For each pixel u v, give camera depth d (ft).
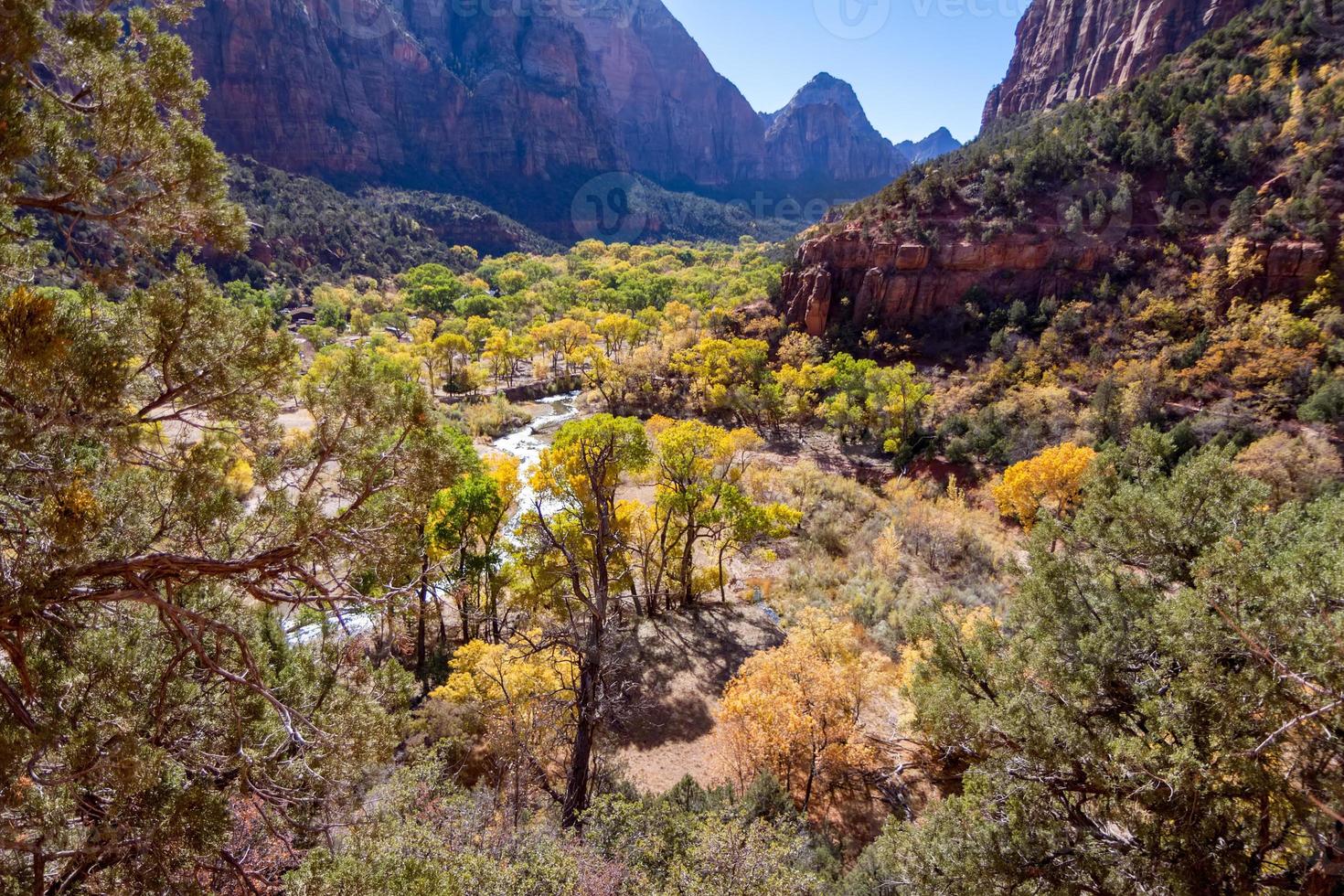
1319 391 124.36
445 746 50.06
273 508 20.48
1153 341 157.28
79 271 18.84
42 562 14.96
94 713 17.99
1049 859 29.96
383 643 66.74
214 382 19.20
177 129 19.08
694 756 60.75
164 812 18.90
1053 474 108.78
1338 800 22.36
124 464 19.22
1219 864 26.04
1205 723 26.55
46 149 16.76
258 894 23.88
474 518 74.18
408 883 21.98
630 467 83.30
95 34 17.71
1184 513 35.68
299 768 22.53
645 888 30.58
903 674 62.85
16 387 14.44
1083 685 32.17
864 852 41.55
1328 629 23.09
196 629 21.17
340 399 21.16
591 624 44.29
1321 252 148.15
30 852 16.03
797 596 93.15
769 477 133.08
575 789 41.32
